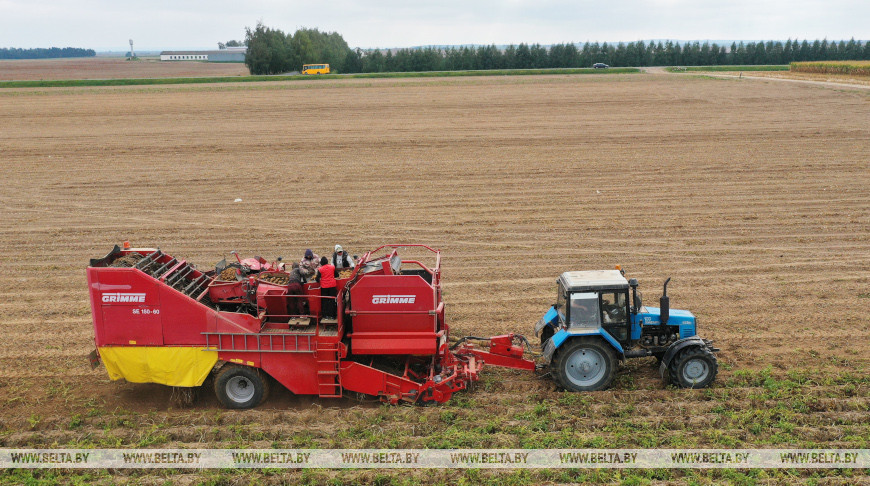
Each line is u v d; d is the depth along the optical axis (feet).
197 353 33.83
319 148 116.26
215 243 65.87
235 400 34.47
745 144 112.47
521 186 87.97
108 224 73.41
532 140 120.47
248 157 109.50
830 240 63.77
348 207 79.10
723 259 59.11
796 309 47.34
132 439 31.89
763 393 34.17
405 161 104.94
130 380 34.53
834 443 29.66
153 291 33.32
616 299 34.99
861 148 106.63
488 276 56.08
